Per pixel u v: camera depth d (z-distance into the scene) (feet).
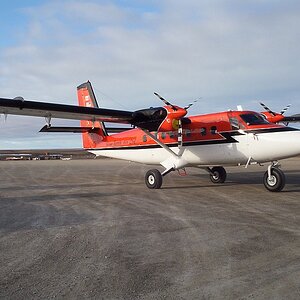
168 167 44.55
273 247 17.04
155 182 42.16
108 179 57.93
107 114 40.70
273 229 20.68
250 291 12.04
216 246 17.39
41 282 13.14
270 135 36.73
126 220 23.91
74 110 38.83
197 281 13.00
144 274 13.80
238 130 38.93
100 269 14.43
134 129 52.08
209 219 23.79
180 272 13.94
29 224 22.94
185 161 43.75
